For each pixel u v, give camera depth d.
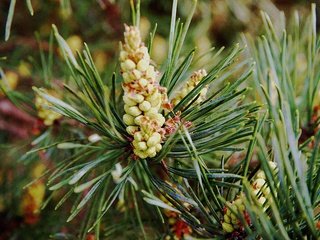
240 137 0.16
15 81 0.29
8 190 0.28
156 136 0.16
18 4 0.36
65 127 0.22
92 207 0.19
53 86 0.23
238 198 0.16
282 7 0.38
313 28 0.20
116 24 0.34
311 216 0.14
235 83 0.17
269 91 0.18
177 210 0.15
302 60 0.26
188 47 0.33
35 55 0.33
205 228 0.16
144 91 0.15
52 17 0.35
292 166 0.15
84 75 0.16
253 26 0.37
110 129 0.17
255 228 0.15
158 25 0.35
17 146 0.25
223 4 0.36
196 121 0.17
